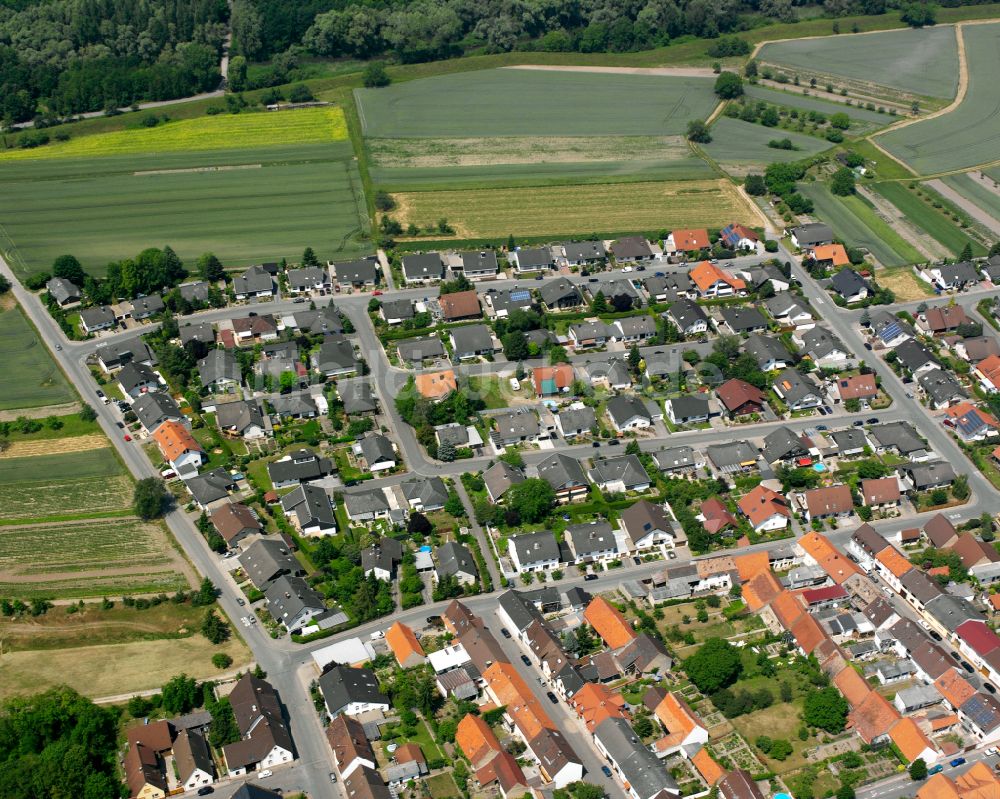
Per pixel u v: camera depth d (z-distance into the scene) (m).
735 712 164.88
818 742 161.00
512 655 177.62
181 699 164.50
